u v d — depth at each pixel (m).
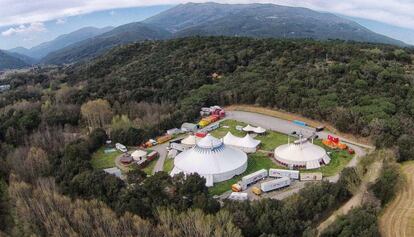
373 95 170.75
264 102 197.12
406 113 156.12
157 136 173.88
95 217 98.69
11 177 134.50
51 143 166.50
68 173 128.00
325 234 85.38
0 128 180.38
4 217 121.31
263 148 151.62
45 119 194.12
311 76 199.62
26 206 110.62
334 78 192.88
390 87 176.12
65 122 199.38
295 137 161.00
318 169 129.75
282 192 115.75
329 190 103.25
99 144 165.62
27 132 182.62
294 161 132.12
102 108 199.50
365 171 113.25
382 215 97.06
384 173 109.06
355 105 167.75
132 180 115.50
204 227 86.75
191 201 102.00
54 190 115.94
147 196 105.06
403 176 114.56
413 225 92.06
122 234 93.38
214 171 124.62
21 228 112.38
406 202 102.25
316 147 138.50
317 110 172.62
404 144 132.12
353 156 138.12
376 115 152.25
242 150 146.62
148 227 92.44
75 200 112.94
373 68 192.25
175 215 94.75
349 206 102.62
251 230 89.50
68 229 96.56
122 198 105.56
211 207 98.00
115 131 171.00
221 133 171.88
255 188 115.62
